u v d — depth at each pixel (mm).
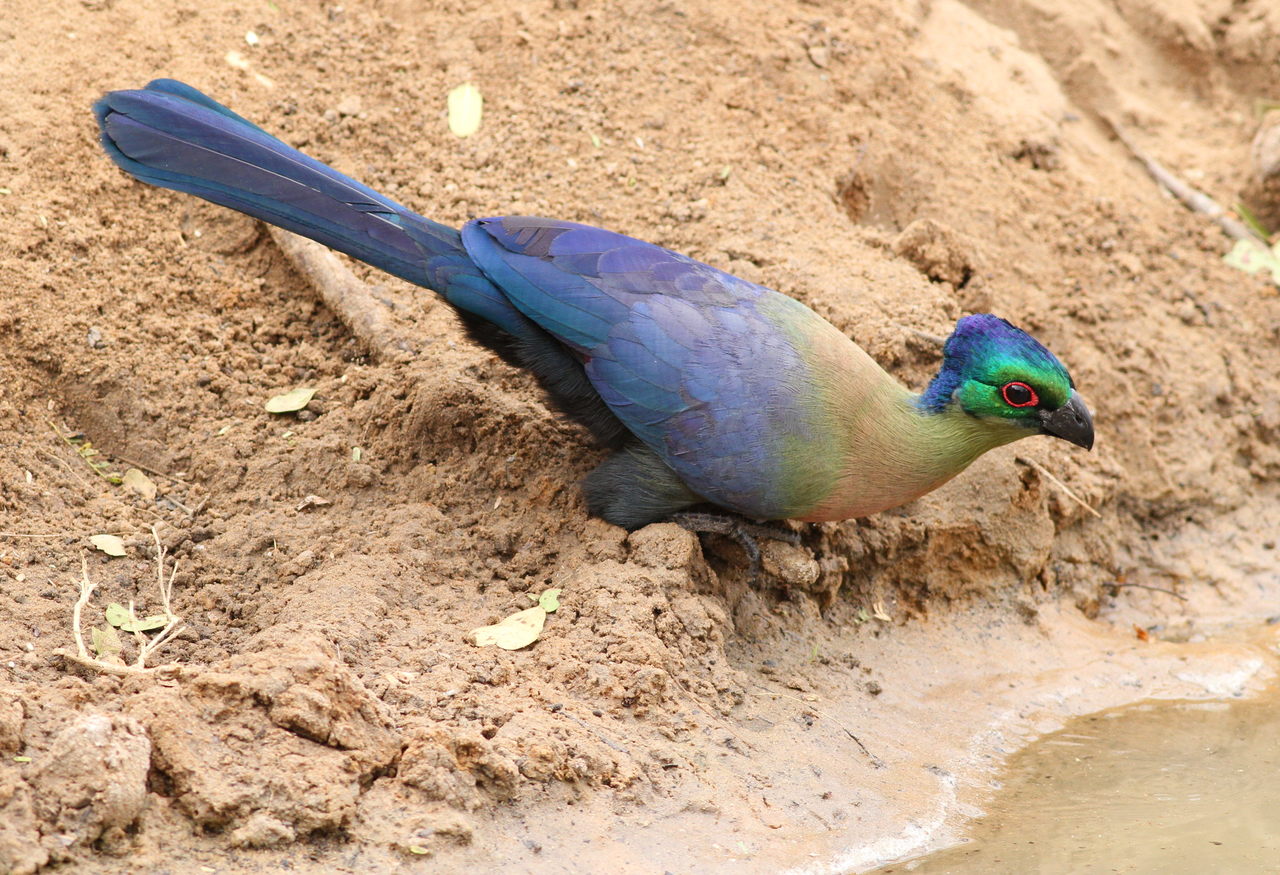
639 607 9719
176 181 10336
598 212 13562
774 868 8164
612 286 10273
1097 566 13125
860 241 13766
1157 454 14039
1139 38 18672
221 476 10961
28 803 6965
